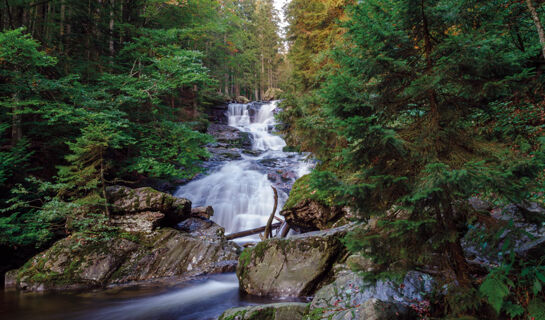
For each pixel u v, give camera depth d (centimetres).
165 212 859
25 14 1146
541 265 253
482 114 297
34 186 922
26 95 899
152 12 1409
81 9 1295
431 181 222
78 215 798
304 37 1509
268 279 520
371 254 258
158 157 1180
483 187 216
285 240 545
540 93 283
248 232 976
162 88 1058
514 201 221
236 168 1764
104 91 1061
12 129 966
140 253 758
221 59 2608
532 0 311
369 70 256
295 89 1050
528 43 361
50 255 723
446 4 239
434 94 261
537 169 203
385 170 266
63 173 795
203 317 484
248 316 379
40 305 564
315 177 251
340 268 485
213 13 1543
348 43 279
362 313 273
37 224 793
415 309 285
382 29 246
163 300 576
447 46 230
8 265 820
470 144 250
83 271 690
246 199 1409
